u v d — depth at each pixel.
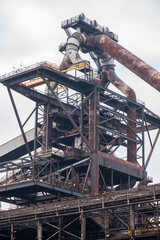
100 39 142.62
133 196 97.38
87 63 138.62
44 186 125.38
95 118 136.12
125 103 145.00
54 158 134.12
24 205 137.12
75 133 139.12
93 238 116.12
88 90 138.75
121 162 138.25
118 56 138.50
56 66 134.00
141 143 145.62
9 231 118.44
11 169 131.12
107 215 105.00
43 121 140.38
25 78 133.38
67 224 106.12
